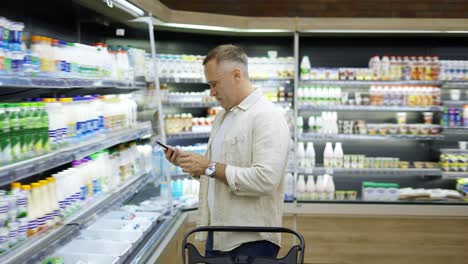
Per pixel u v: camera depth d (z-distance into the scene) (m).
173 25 4.66
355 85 5.66
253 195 2.29
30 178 2.73
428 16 5.86
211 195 2.57
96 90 3.57
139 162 3.71
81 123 2.72
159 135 3.97
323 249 5.01
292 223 5.05
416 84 5.51
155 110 3.96
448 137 5.66
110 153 3.25
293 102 5.38
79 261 2.62
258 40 5.61
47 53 2.38
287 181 5.16
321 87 5.55
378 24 4.95
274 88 5.39
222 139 2.49
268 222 2.41
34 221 2.17
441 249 4.97
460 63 5.35
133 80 3.70
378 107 5.27
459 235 4.96
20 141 2.07
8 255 1.90
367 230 5.00
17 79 1.99
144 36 3.85
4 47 2.00
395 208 4.99
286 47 5.61
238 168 2.28
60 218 2.40
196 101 5.12
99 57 3.04
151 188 3.80
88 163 2.84
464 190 5.30
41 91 2.89
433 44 5.62
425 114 5.46
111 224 3.34
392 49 5.64
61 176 2.48
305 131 5.68
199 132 5.12
